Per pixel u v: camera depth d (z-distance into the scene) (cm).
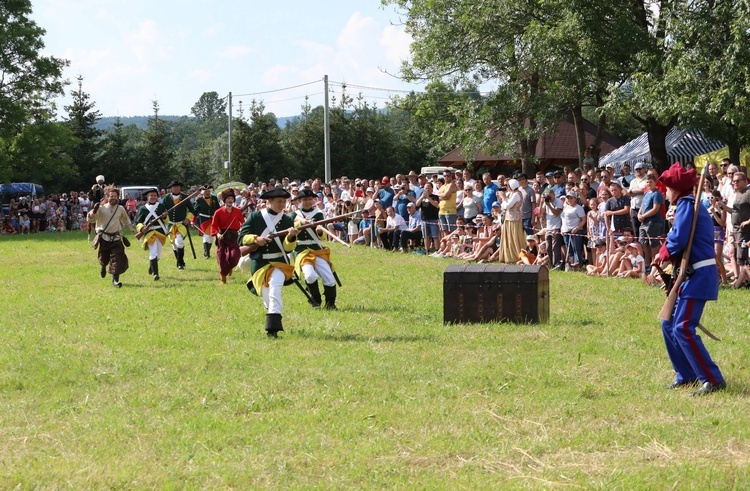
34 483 550
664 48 2298
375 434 646
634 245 1611
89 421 689
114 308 1310
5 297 1507
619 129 6103
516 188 1944
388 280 1616
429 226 2183
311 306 1273
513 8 2700
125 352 955
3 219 4150
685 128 2675
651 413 688
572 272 1738
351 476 560
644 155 2897
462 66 3109
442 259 2052
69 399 762
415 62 3241
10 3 4716
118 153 6444
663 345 945
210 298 1407
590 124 4628
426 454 601
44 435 654
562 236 1811
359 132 6512
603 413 689
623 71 2459
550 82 2686
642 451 598
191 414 705
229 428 662
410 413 694
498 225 1962
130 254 2388
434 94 3641
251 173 6303
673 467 557
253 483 553
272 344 988
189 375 838
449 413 694
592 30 2344
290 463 586
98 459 599
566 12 2417
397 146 6650
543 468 570
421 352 930
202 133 13675
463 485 539
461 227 2094
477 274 1109
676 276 763
